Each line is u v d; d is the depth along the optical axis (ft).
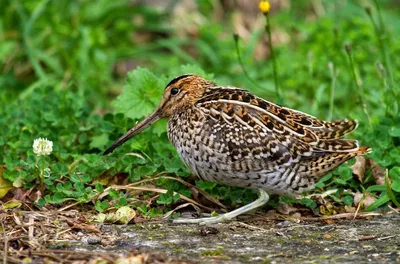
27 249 30.48
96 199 35.60
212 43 58.44
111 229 32.96
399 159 37.60
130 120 40.14
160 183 36.55
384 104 44.29
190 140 34.30
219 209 35.99
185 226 33.68
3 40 55.83
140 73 40.88
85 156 37.93
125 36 58.59
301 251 30.58
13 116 43.01
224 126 33.63
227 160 33.53
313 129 34.14
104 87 53.98
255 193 36.37
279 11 62.80
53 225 32.94
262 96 50.80
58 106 42.55
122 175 37.63
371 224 33.94
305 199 35.78
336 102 49.62
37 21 57.06
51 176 36.29
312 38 56.80
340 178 37.11
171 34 60.54
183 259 29.48
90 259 29.14
